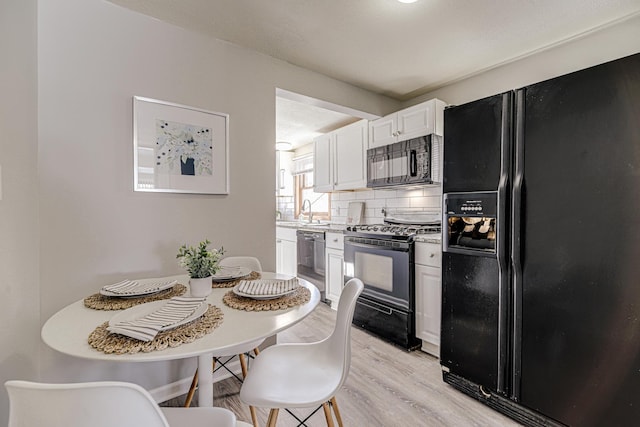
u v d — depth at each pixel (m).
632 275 1.18
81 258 1.52
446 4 1.63
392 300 2.51
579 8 1.67
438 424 1.55
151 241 1.73
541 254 1.43
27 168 1.32
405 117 2.75
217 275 1.55
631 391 1.19
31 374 1.35
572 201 1.33
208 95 1.92
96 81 1.55
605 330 1.25
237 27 1.84
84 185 1.53
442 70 2.44
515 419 1.56
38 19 1.40
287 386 1.10
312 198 4.86
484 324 1.67
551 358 1.41
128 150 1.65
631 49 1.79
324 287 3.43
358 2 1.61
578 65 1.99
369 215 3.62
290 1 1.60
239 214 2.06
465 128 1.74
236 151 2.04
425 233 2.48
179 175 1.81
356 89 2.75
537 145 1.43
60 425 0.56
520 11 1.69
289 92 2.31
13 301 1.24
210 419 0.92
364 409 1.67
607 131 1.23
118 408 0.57
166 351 0.79
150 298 1.24
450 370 1.85
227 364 2.02
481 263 1.68
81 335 0.89
